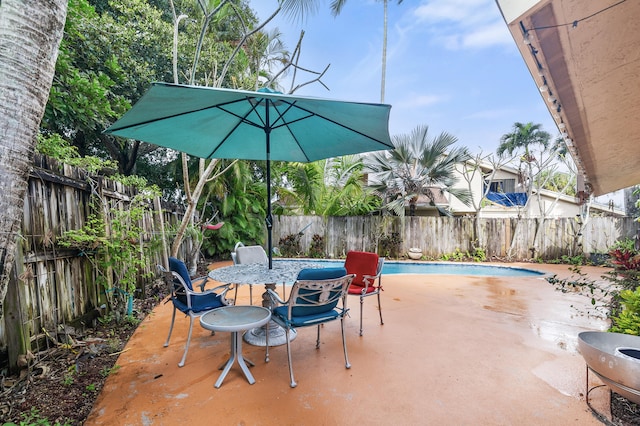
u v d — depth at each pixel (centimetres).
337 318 246
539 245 891
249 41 604
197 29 660
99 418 178
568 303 426
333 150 350
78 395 201
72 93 379
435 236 946
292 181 949
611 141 297
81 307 292
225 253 837
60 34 153
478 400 197
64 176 273
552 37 162
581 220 847
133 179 436
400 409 188
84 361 243
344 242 964
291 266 322
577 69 188
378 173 954
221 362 246
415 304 420
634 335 225
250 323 215
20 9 138
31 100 143
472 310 392
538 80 200
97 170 352
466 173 1022
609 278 373
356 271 346
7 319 209
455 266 856
